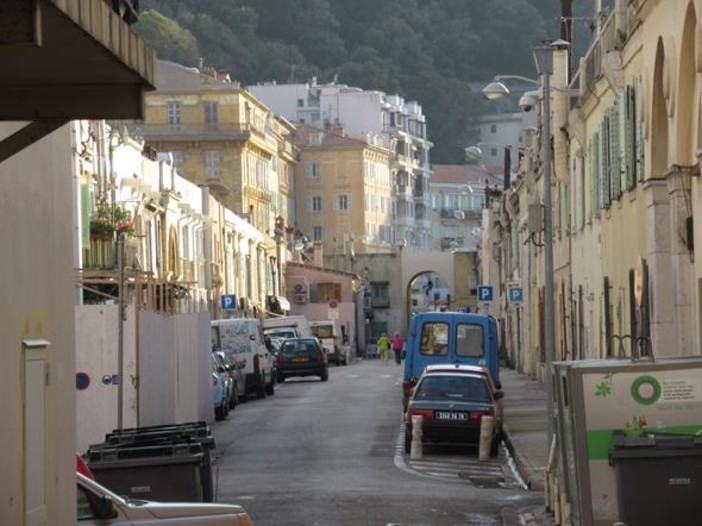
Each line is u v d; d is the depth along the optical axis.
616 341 49.72
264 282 142.00
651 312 40.62
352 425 54.75
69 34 11.65
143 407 41.78
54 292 18.33
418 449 42.66
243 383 72.06
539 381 83.62
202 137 153.88
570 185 66.19
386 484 35.75
